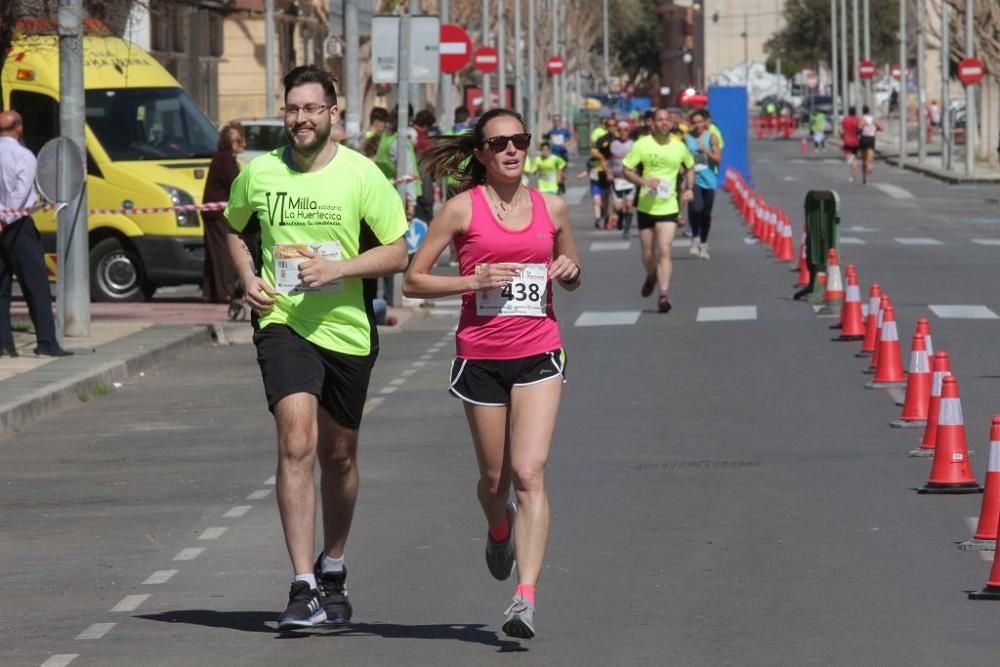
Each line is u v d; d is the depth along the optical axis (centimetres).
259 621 1717
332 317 1656
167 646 1623
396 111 5262
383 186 1670
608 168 7756
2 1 4100
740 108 11631
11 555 2061
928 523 2095
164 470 2619
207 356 4088
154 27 8669
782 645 1568
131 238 5166
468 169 1662
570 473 2483
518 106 12312
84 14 4478
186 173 5191
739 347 3878
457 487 2397
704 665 1509
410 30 5012
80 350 3856
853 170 12488
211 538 2128
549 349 1617
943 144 13475
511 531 1708
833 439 2723
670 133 4672
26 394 3203
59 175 3784
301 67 1669
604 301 4959
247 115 10950
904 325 4206
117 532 2180
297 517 1631
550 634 1633
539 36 18688
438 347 4138
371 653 1582
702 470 2481
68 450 2828
